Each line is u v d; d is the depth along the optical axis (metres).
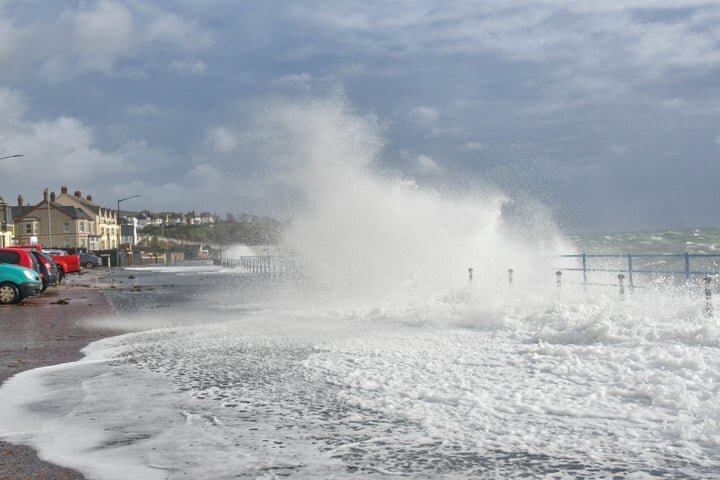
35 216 114.12
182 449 5.49
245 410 6.78
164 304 21.81
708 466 4.76
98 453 5.43
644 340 9.55
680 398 6.42
